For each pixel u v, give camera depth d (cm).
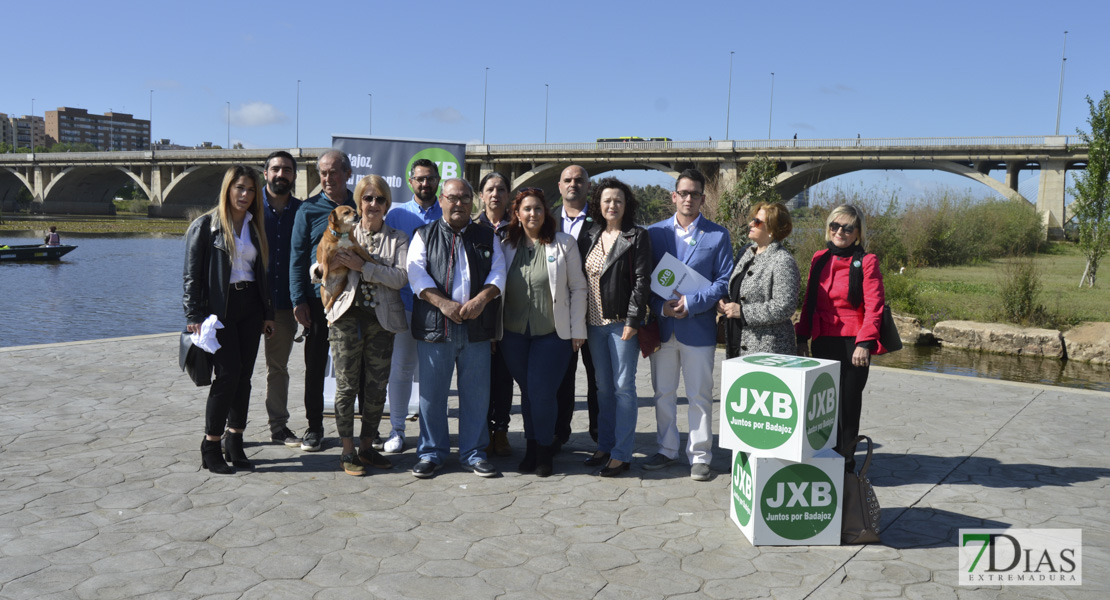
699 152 4844
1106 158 2111
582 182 487
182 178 8469
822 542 367
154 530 363
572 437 571
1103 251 2100
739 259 468
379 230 465
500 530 376
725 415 373
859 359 425
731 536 377
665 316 462
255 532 364
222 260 434
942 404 696
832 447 382
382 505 407
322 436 510
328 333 496
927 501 431
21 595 295
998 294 1638
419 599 302
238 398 459
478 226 459
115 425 551
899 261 2303
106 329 1919
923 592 318
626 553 353
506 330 465
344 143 613
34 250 3738
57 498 401
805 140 4556
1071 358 1277
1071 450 542
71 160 9238
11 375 717
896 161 4453
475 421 471
